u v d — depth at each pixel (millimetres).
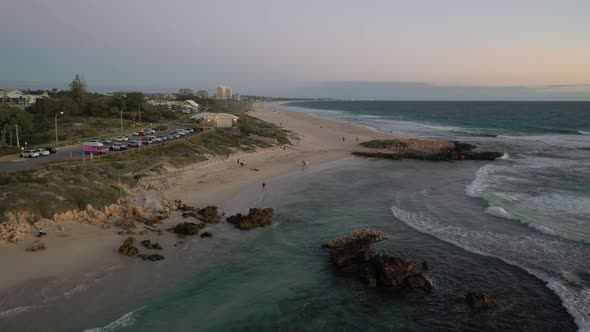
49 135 66250
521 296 21672
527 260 25734
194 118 92688
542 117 178750
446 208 37062
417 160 65375
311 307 20859
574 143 87312
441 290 22547
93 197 31891
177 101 191875
